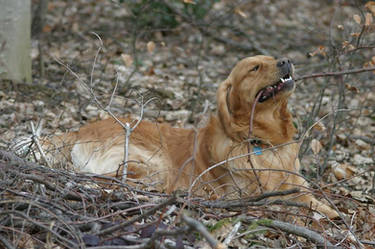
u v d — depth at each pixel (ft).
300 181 25.85
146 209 17.90
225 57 55.36
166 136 28.63
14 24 37.06
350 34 28.55
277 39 61.52
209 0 57.62
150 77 44.65
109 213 17.74
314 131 35.12
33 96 36.17
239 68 25.64
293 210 22.22
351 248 18.29
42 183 17.53
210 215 17.90
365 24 26.37
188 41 57.82
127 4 56.13
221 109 25.44
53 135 27.27
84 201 17.70
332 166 30.71
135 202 17.87
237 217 17.85
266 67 24.50
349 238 19.25
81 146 27.32
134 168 26.55
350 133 36.09
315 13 73.67
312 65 49.34
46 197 17.02
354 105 42.63
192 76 47.60
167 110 38.29
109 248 14.70
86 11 64.44
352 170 30.37
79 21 60.29
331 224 21.07
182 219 12.89
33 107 34.04
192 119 36.06
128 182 25.88
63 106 35.19
